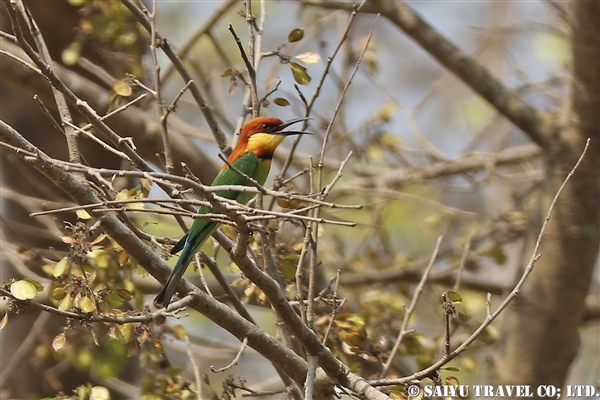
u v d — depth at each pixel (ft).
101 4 39.47
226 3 42.50
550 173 39.47
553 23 60.64
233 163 32.86
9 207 46.78
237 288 39.42
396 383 25.53
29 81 35.12
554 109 44.86
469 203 65.26
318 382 26.76
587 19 35.53
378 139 46.34
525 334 39.70
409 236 61.31
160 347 27.96
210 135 48.67
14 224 43.37
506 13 63.31
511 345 40.09
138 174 19.81
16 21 22.58
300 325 25.66
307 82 30.12
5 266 44.06
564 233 38.81
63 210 19.52
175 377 30.58
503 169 60.90
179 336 31.09
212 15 42.65
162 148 38.17
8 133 23.36
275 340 27.27
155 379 30.50
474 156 49.60
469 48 69.21
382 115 45.68
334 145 45.70
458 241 45.88
